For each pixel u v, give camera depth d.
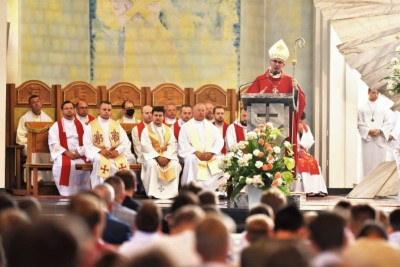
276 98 16.52
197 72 25.30
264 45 25.67
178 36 25.36
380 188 20.53
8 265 4.33
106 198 10.02
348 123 24.05
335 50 24.05
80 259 4.23
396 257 4.81
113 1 25.30
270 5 25.64
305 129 22.33
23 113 21.94
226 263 5.41
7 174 21.59
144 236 8.17
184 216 7.33
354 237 8.85
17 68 24.22
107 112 20.59
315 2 22.81
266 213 9.03
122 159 20.30
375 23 22.56
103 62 25.23
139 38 25.39
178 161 20.50
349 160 24.11
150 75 25.34
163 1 25.41
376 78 22.59
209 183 20.09
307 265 4.34
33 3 24.55
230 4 25.27
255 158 16.16
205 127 20.53
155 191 19.98
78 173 20.38
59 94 22.33
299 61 25.14
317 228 6.46
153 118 20.61
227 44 25.23
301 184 21.41
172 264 4.17
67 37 24.97
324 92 24.30
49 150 20.58
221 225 5.43
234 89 23.11
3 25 20.22
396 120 23.73
